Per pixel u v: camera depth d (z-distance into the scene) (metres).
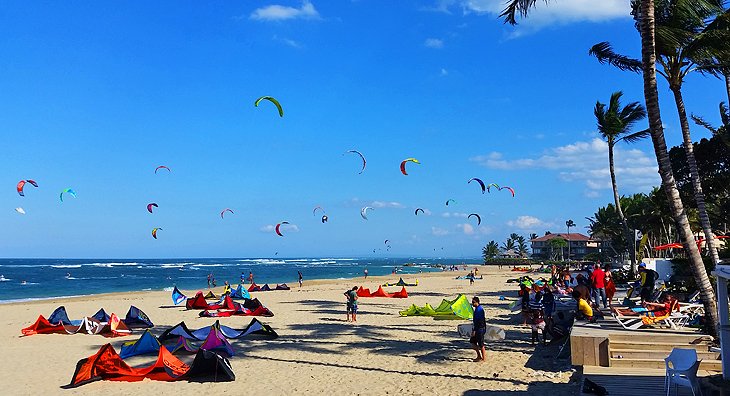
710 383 8.23
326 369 13.23
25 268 134.12
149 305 32.56
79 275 97.19
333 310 27.66
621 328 12.92
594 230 90.00
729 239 22.22
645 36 11.35
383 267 141.12
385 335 18.47
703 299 11.63
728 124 26.22
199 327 21.98
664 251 50.00
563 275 27.16
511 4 12.88
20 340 19.06
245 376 12.66
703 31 13.62
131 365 13.83
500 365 12.76
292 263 195.12
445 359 13.83
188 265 163.25
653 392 9.21
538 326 15.26
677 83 14.46
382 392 10.92
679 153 32.97
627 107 29.66
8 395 11.48
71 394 11.38
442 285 52.47
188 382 12.11
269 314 25.03
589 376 10.37
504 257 135.12
